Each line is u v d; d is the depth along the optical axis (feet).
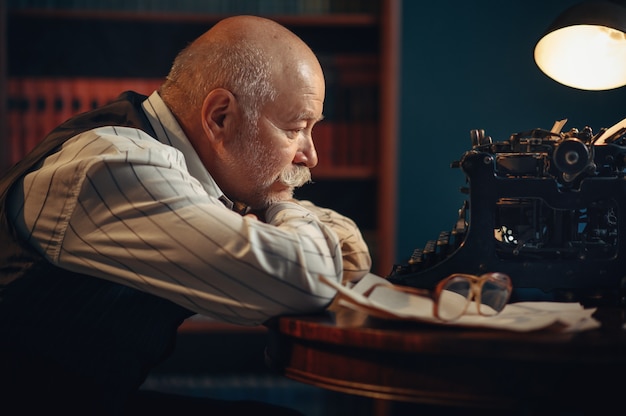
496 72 10.94
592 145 4.37
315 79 4.83
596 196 4.32
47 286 4.16
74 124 4.60
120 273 4.03
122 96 4.98
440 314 3.67
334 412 9.67
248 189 4.89
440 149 11.06
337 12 9.55
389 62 9.27
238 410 4.97
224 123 4.68
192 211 3.93
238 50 4.65
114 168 3.97
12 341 4.13
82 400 4.26
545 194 4.33
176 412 4.90
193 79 4.73
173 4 9.40
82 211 4.01
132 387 4.47
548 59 5.56
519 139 4.57
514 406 3.16
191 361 10.52
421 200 11.08
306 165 5.00
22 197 4.18
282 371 3.83
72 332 4.22
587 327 3.40
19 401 4.15
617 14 4.89
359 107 9.55
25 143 9.21
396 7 9.24
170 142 4.75
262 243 3.83
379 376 3.36
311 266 3.87
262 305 3.84
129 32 10.01
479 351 3.15
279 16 9.41
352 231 5.43
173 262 3.88
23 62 9.81
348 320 3.69
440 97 11.00
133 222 3.95
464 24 10.94
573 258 4.44
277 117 4.72
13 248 4.15
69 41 9.90
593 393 3.14
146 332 4.45
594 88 5.54
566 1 10.81
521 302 4.27
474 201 4.35
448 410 9.63
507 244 4.69
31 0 9.25
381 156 9.41
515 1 10.88
